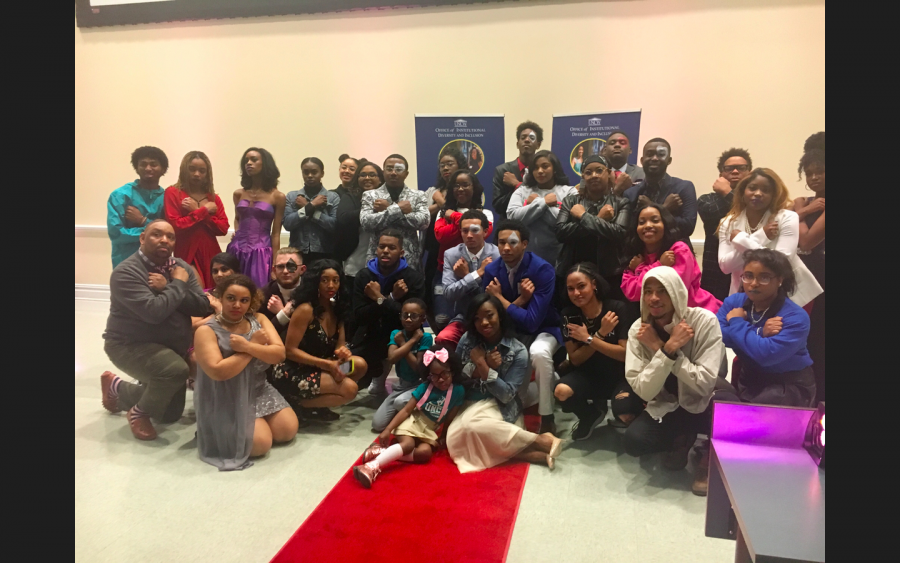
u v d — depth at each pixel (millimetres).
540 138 3918
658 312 2410
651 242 2873
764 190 2898
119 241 3848
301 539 2064
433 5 4625
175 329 3037
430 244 3789
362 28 4781
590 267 2770
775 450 1450
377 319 3244
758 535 1102
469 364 2793
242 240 3840
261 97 5051
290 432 2854
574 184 4094
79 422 3143
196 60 5094
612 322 2678
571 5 4383
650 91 4320
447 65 4684
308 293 3014
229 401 2670
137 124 5297
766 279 2459
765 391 2510
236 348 2609
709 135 4242
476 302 2709
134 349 2928
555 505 2303
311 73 4938
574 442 2889
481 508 2256
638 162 4359
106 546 2055
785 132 4102
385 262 3240
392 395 2977
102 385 3215
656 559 1970
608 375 2836
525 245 2971
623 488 2436
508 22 4520
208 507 2316
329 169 5051
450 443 2623
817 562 1027
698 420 2500
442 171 3799
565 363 2895
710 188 4285
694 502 2328
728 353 3939
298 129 5035
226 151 5191
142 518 2234
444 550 1993
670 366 2344
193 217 3686
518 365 2742
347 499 2332
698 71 4211
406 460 2646
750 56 4105
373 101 4863
